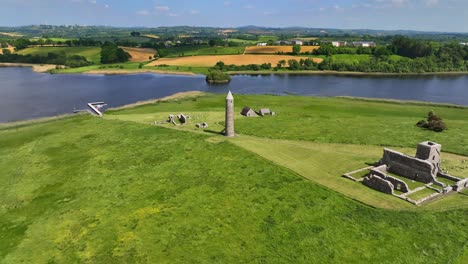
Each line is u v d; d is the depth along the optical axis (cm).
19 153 5894
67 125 7438
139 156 5525
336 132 6906
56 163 5394
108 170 5072
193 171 4916
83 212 3988
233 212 3881
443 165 5019
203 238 3453
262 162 5109
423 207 3850
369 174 4659
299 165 5041
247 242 3391
